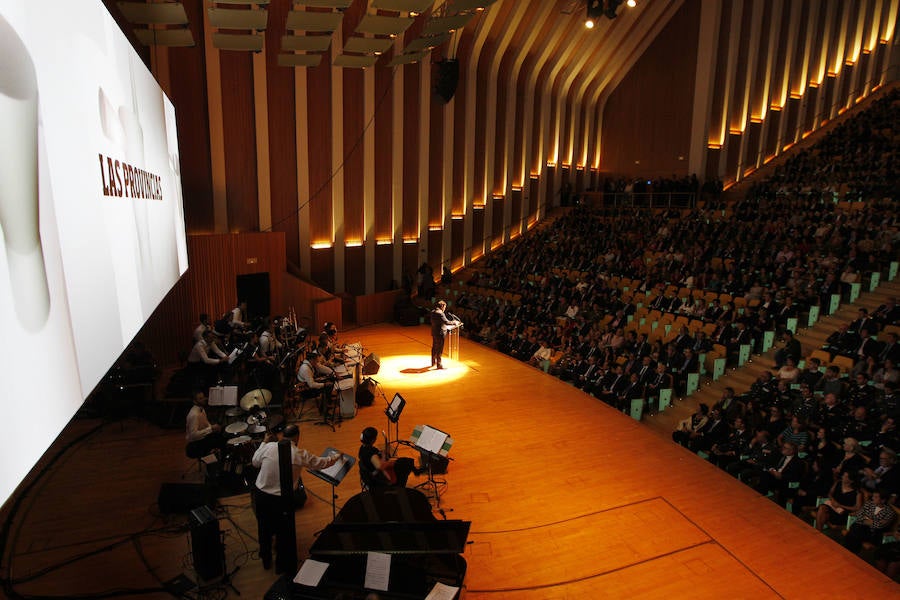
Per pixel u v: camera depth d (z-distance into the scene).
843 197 17.77
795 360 10.80
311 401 10.86
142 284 5.04
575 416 10.55
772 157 25.66
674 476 8.34
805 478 7.99
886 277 13.62
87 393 3.06
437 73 18.95
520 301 17.41
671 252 17.58
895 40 29.52
